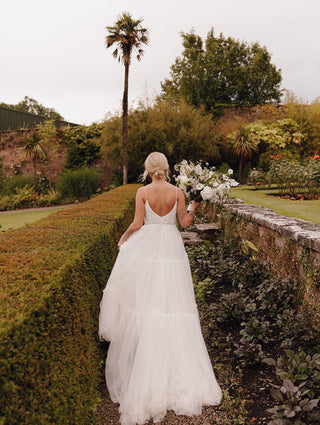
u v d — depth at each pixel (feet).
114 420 6.95
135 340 7.72
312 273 9.76
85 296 7.37
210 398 7.27
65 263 6.59
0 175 66.54
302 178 29.30
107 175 66.03
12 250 7.83
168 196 8.55
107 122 57.21
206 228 21.43
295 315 10.20
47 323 4.87
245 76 81.92
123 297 8.25
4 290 5.22
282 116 62.08
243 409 7.13
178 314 7.73
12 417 3.70
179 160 55.77
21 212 46.03
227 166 58.59
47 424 4.48
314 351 8.46
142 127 54.54
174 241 8.45
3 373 3.63
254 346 8.68
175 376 7.36
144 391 6.94
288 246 11.59
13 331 4.00
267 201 26.12
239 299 11.19
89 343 7.18
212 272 15.08
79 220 12.48
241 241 17.57
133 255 8.31
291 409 6.35
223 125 62.85
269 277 13.46
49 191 60.44
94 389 7.11
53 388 4.83
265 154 57.47
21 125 78.95
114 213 14.62
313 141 58.39
